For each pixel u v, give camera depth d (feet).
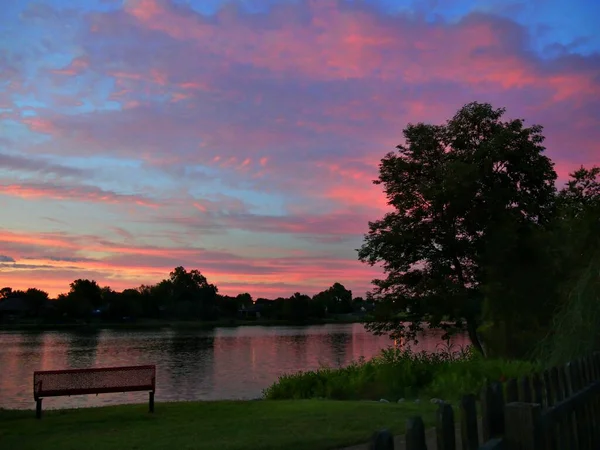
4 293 543.80
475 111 71.61
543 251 51.52
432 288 68.44
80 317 439.63
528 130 69.67
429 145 72.33
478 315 67.92
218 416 32.65
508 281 54.29
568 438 12.13
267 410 33.94
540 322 51.47
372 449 6.86
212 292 544.21
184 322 479.00
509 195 66.33
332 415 30.19
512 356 52.85
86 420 32.86
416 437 7.54
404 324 75.77
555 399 12.19
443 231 69.21
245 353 178.70
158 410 36.76
